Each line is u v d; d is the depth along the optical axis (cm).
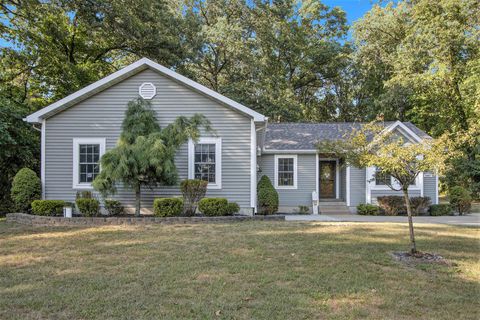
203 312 389
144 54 2114
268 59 2822
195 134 1088
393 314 393
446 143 641
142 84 1237
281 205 1552
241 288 469
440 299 440
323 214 1465
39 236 823
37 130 1381
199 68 2659
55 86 1912
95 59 2156
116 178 999
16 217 1085
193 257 630
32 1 1534
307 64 2984
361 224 1061
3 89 1702
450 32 1908
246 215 1200
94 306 405
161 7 2102
